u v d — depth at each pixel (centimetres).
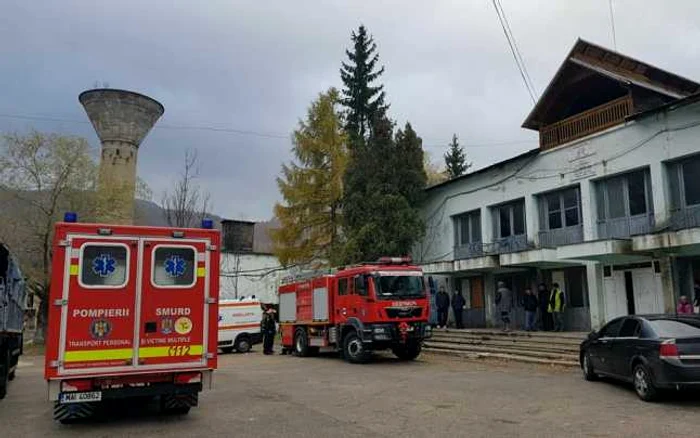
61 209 3206
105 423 910
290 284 2409
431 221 3075
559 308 2123
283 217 3372
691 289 1847
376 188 2928
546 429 823
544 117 2441
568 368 1579
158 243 944
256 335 2745
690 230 1667
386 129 3027
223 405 1070
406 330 1828
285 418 932
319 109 3412
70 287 877
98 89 4103
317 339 2145
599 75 2219
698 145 1808
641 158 1981
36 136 3209
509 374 1487
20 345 1689
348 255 2858
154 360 912
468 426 850
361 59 4141
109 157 4147
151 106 4288
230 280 4684
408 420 902
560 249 2025
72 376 859
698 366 965
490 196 2694
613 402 1034
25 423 930
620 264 2058
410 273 1889
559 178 2312
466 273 2772
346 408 1020
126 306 906
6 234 3131
